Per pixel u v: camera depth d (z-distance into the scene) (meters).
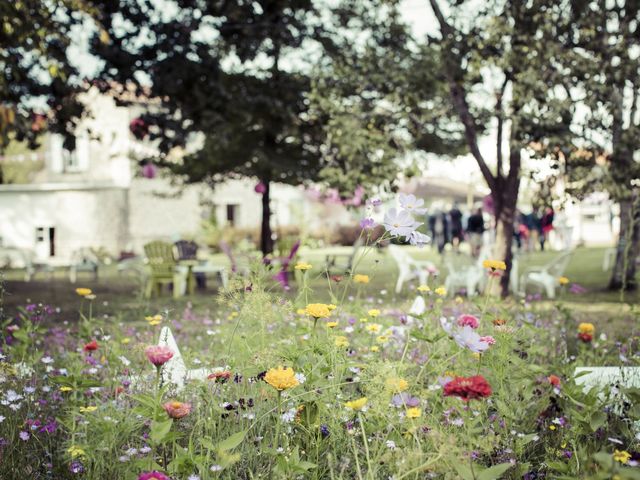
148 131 13.66
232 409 2.95
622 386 3.51
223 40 13.69
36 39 8.90
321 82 13.26
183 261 16.86
